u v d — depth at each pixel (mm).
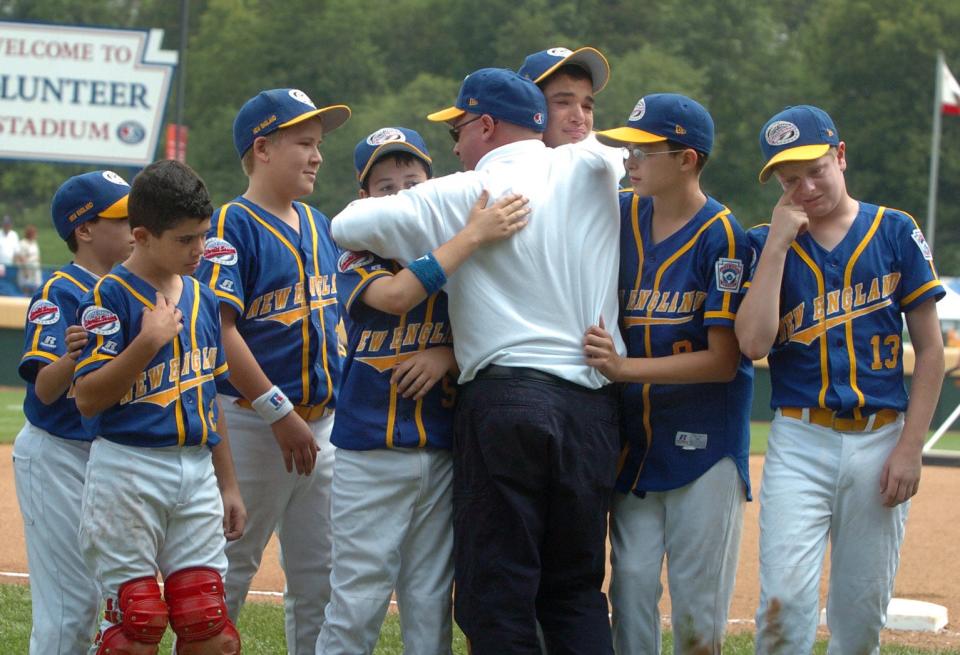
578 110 14102
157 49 82625
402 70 159500
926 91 151375
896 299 13258
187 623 12398
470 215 12328
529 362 12289
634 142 12711
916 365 13211
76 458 13641
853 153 151000
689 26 159375
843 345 13086
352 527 13039
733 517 13250
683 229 12992
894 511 13242
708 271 12844
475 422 12273
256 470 14727
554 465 12148
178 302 12750
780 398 13375
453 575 13289
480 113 13008
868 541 13234
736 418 13227
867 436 13125
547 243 12500
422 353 12844
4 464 33875
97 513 12344
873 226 13250
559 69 13977
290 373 14742
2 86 81500
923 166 147125
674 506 13219
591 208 12836
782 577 12852
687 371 12695
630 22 160125
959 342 58125
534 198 12562
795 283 13203
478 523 12250
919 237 13258
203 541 12781
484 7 156375
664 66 146875
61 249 146375
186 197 12195
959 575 23797
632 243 13258
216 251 14211
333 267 15422
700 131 12781
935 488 34062
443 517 13164
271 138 14719
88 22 181125
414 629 13141
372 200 12555
